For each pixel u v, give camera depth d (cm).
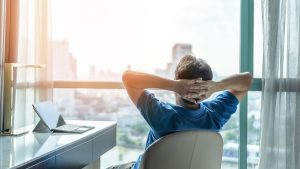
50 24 237
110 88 252
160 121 121
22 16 233
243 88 141
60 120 201
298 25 205
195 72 130
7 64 186
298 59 205
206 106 132
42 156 130
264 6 209
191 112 124
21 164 117
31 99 236
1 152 135
